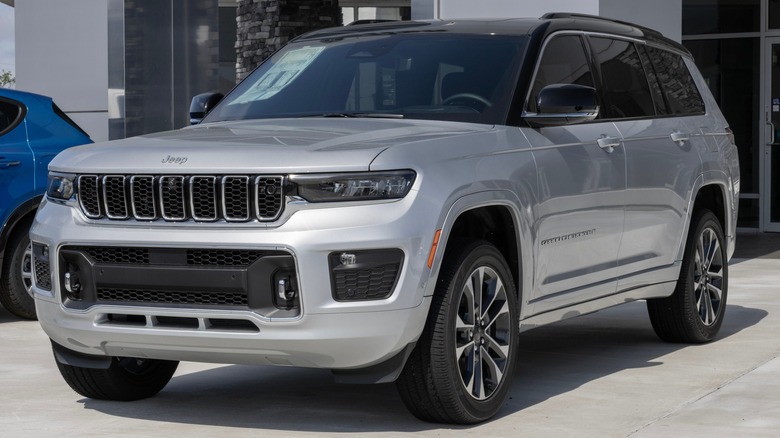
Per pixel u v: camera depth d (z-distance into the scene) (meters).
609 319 8.36
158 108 14.00
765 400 5.46
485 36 6.06
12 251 8.42
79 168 5.05
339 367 4.72
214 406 5.49
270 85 6.28
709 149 7.30
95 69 14.38
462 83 5.75
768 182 15.51
